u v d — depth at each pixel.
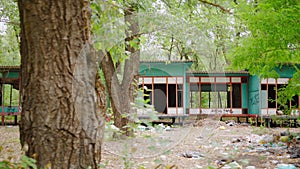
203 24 11.67
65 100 2.23
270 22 6.23
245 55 7.09
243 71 13.94
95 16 3.87
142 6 6.20
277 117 11.39
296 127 11.82
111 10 4.23
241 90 14.16
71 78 2.25
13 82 13.27
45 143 2.20
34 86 2.21
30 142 2.21
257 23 6.45
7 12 9.84
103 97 2.53
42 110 2.21
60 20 2.24
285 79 12.90
